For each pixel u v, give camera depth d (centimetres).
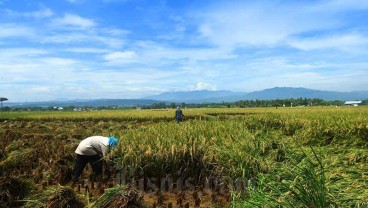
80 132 2378
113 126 2861
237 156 884
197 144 999
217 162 905
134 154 968
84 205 764
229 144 993
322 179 600
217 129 1246
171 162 954
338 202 557
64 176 1016
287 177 729
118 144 1027
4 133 2303
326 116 1897
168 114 4481
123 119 3903
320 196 547
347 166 841
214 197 812
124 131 1431
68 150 1377
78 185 910
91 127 2895
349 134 1338
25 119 4100
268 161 878
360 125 1357
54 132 2448
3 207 764
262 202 600
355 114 2056
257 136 1166
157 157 952
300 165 739
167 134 1170
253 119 2053
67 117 4062
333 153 1014
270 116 2123
